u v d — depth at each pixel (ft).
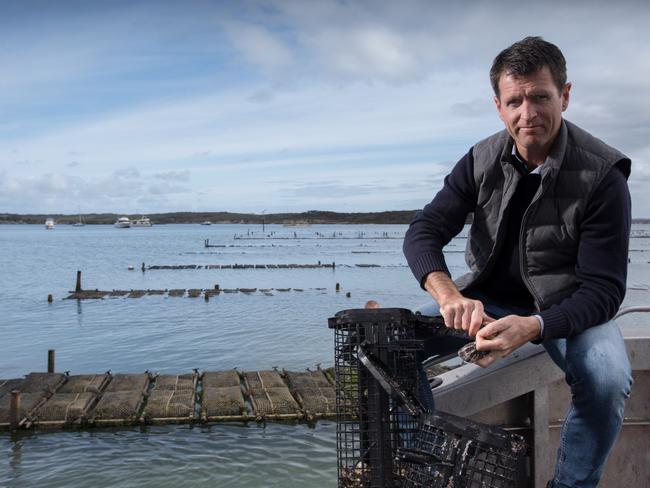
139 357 77.46
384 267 234.58
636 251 394.11
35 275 196.54
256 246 413.80
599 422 7.43
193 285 167.94
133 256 301.84
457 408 10.19
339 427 6.36
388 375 5.95
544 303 7.57
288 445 43.96
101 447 43.70
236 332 94.63
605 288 7.06
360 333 6.33
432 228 8.32
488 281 8.38
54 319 108.88
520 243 7.67
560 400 10.78
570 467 7.76
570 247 7.48
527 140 7.18
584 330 7.46
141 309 120.78
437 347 8.61
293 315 112.06
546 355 10.20
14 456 42.11
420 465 5.59
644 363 10.41
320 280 181.68
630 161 7.39
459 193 8.31
